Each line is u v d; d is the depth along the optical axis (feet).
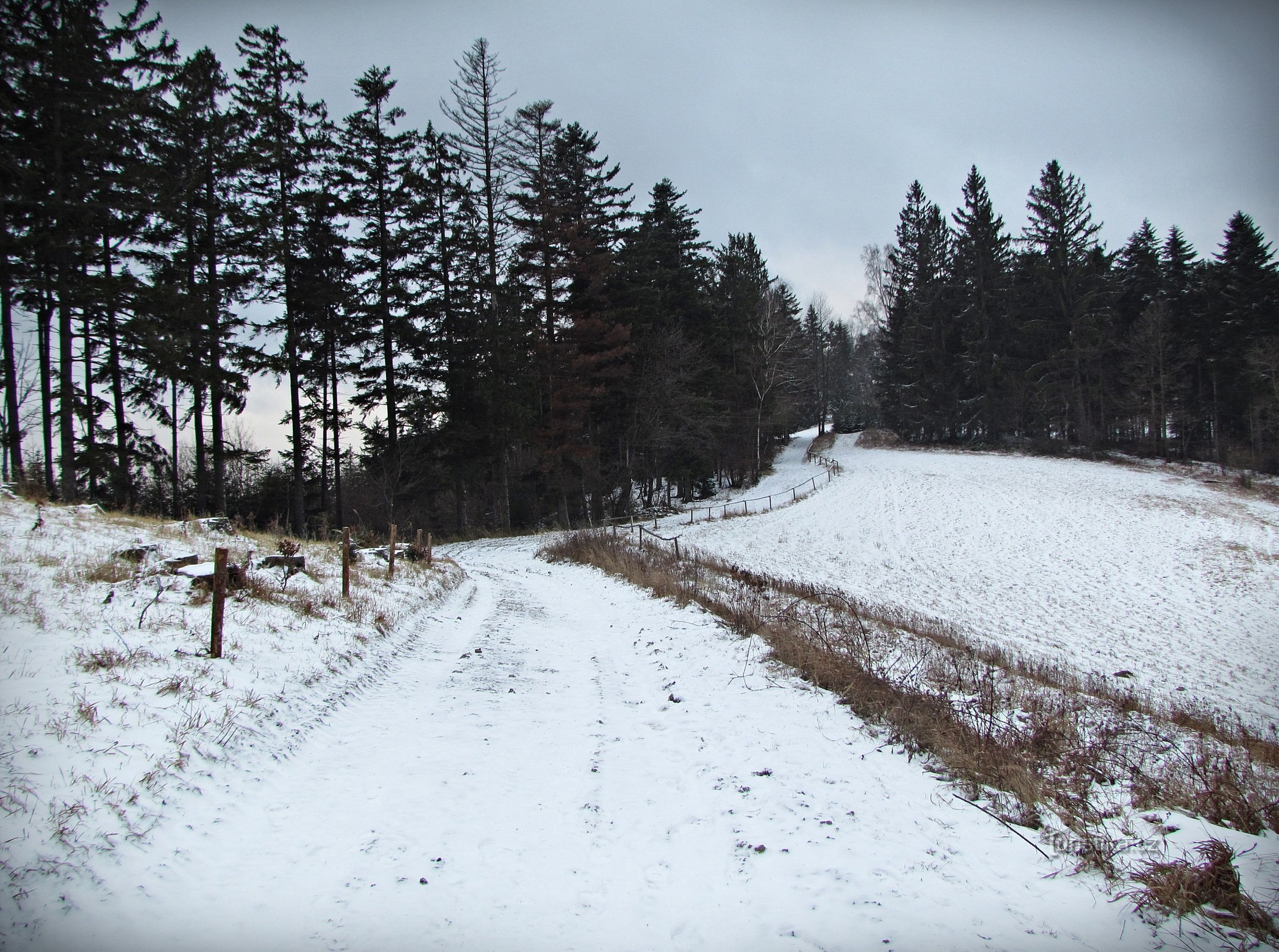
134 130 64.03
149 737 16.12
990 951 9.54
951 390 198.80
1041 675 36.52
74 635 20.89
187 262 74.13
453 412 102.37
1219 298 159.94
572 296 109.81
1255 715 39.58
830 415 298.97
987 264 189.16
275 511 122.52
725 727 19.90
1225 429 161.17
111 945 9.98
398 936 10.56
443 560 68.28
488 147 108.88
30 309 64.34
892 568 81.56
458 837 13.99
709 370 136.67
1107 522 99.30
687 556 71.31
